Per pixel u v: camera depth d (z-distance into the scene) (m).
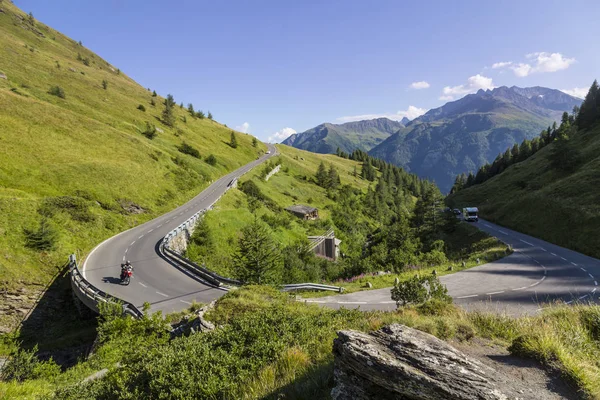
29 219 37.66
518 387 5.07
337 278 43.66
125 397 7.38
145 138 91.38
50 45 176.88
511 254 43.47
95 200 50.00
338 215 103.06
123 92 149.00
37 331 28.20
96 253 38.34
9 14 181.25
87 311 29.59
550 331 8.21
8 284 30.02
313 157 198.25
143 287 28.14
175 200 63.84
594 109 112.06
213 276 29.94
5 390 12.10
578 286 26.88
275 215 74.19
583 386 5.45
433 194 84.56
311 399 5.83
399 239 61.44
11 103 66.44
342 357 5.44
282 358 8.00
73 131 68.00
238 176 95.62
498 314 10.61
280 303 18.75
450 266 36.25
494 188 113.94
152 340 15.22
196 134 130.75
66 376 15.25
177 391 6.93
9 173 46.78
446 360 5.06
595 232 44.50
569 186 63.53
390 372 4.70
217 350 8.98
